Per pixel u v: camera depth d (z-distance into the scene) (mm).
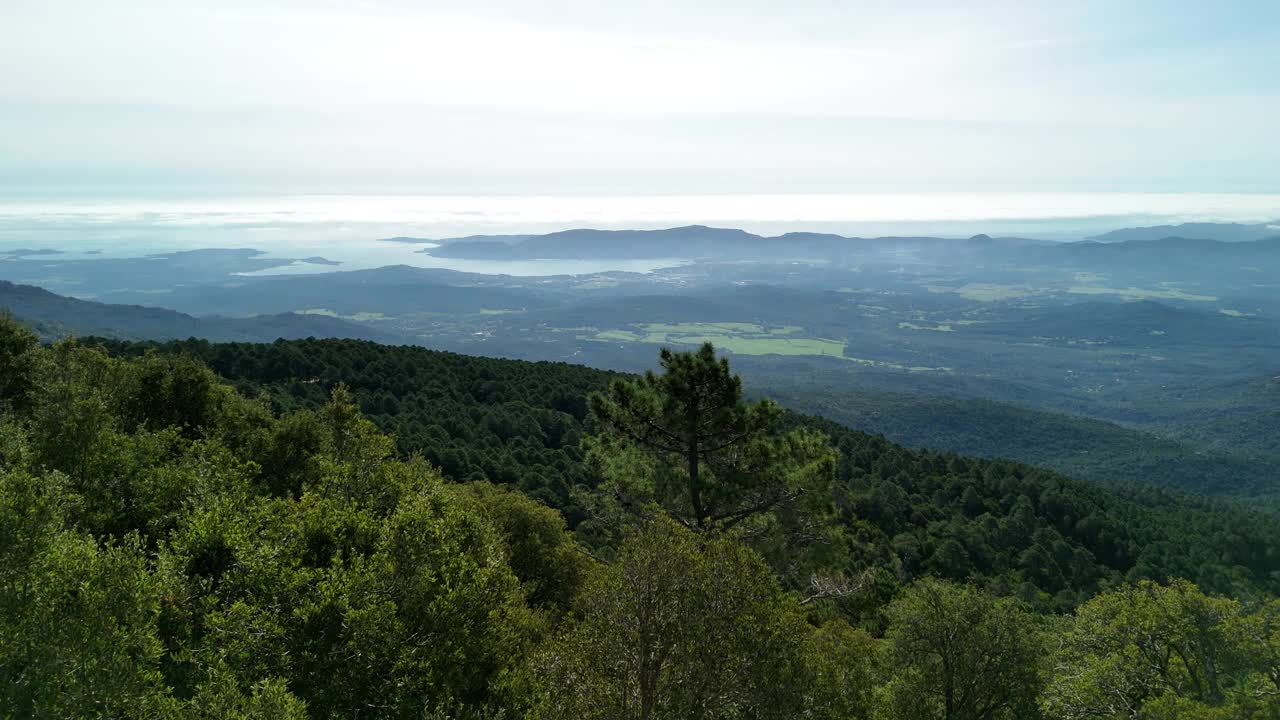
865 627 28359
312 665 12367
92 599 10242
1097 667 22234
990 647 21859
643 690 9992
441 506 19516
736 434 18125
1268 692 17719
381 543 14750
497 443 59594
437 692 12828
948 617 22359
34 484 11766
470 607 13852
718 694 10055
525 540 25906
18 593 9820
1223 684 21500
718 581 10633
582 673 10523
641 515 17719
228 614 12531
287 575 13164
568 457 59500
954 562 61688
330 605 12773
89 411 19391
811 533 17594
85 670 9625
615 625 10328
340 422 25375
